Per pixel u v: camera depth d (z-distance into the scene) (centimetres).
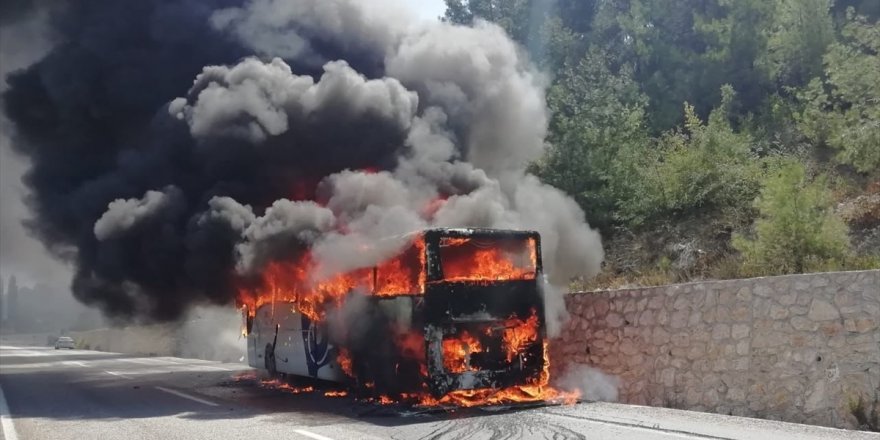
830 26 2286
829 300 948
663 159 2070
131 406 1390
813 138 1911
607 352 1304
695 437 835
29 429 1112
